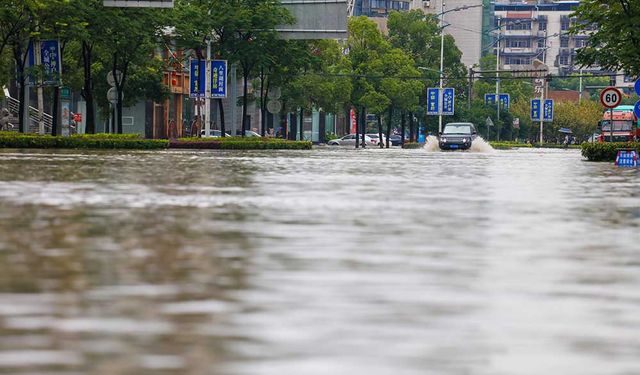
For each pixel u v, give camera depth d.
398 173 50.41
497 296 13.79
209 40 117.81
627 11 76.81
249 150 103.00
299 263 16.67
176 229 21.67
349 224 23.31
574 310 12.86
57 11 94.25
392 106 179.25
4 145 87.81
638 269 16.55
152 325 11.55
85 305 12.65
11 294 13.34
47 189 33.81
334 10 117.56
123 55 107.50
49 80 95.88
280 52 123.81
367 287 14.31
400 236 21.00
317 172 49.03
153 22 104.50
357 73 171.75
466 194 34.56
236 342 10.80
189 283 14.41
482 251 18.70
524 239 20.81
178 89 167.25
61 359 9.98
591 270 16.42
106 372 9.51
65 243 18.91
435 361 10.12
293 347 10.61
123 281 14.50
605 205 30.39
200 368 9.70
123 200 29.42
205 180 40.34
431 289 14.26
